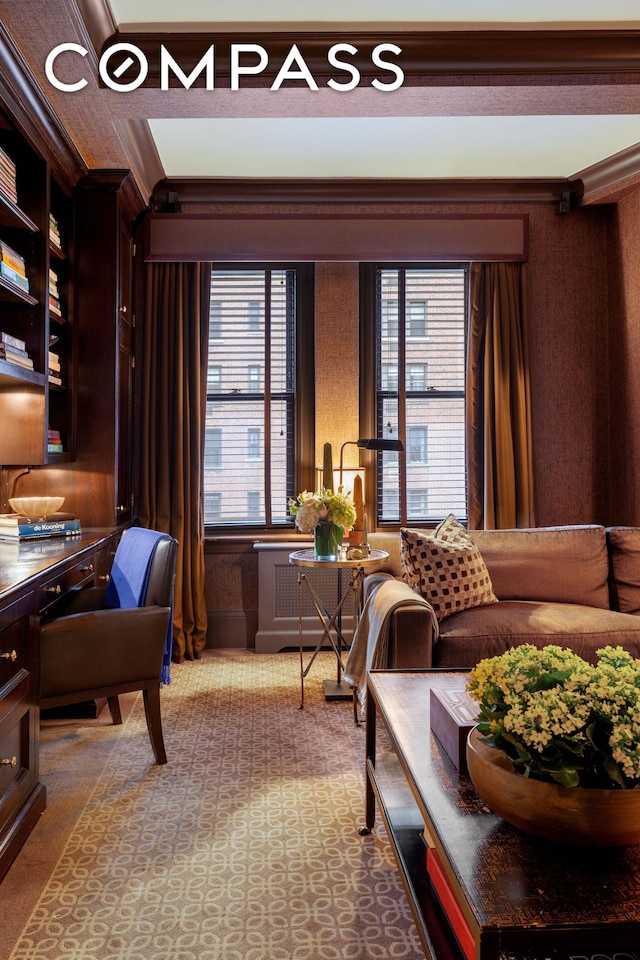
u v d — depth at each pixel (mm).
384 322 4266
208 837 1967
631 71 2721
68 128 2969
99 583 3096
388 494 4266
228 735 2752
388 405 4273
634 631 2756
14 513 3326
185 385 3971
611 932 934
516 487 4086
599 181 3973
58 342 3408
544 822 1065
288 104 2848
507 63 2691
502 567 3156
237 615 4156
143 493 3947
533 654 1227
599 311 4238
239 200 4070
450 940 1176
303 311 4215
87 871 1794
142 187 3713
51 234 3117
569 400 4234
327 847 1916
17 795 1910
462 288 4277
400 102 2869
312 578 4070
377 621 2586
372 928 1567
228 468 4234
